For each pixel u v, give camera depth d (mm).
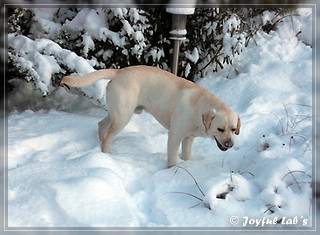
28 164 3652
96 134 4516
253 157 4023
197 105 3855
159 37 5789
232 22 5898
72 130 4500
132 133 4668
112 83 4098
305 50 6453
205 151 4426
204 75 6203
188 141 4121
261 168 3727
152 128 4926
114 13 5324
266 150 4039
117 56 5527
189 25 5930
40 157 3877
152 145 4461
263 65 6133
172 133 3949
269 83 5727
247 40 6488
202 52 6109
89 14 5414
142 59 5738
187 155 4172
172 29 5516
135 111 4273
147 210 3336
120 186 3447
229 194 3379
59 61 4910
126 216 3100
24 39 4902
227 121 3664
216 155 4293
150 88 4074
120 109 4051
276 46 6438
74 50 5594
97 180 3324
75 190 3213
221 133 3682
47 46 4914
